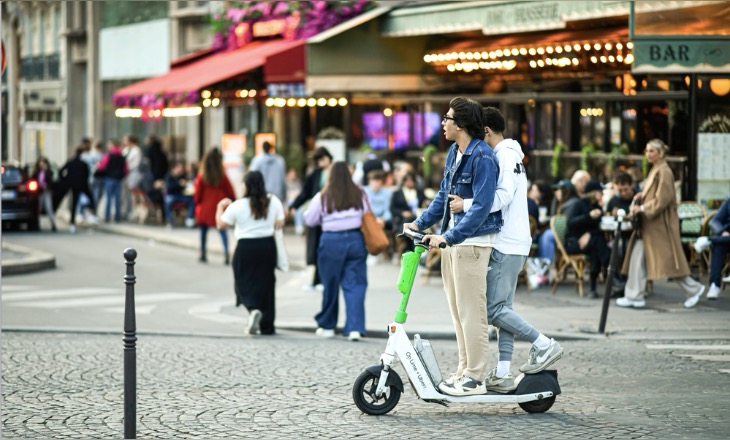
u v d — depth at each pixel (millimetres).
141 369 14945
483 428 11469
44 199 39406
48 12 68750
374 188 27328
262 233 18047
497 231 12039
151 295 23359
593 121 27547
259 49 38156
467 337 12062
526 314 19562
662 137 25391
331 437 11109
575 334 17688
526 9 26828
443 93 33094
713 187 24562
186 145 52344
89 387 13688
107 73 61531
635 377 14398
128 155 40438
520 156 12211
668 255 19984
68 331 18312
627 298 20344
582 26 27688
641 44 22094
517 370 14969
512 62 29531
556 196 23688
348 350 16609
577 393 13383
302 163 37562
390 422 11797
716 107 24469
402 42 33094
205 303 22234
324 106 39094
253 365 15273
